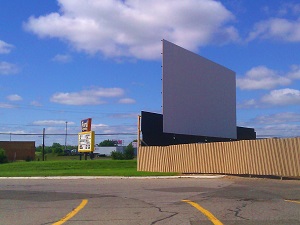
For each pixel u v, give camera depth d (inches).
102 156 3511.3
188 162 1218.6
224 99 1988.2
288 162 954.1
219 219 429.7
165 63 1512.1
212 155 1149.1
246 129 2361.0
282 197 614.9
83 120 1979.6
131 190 748.0
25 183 970.7
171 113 1534.2
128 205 545.6
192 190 735.1
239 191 706.2
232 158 1091.9
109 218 443.8
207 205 534.9
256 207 512.1
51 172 1344.7
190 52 1679.4
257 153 1026.1
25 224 417.7
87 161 1809.8
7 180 1099.9
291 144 950.4
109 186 841.5
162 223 410.3
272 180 954.1
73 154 3838.6
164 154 1304.1
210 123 1831.9
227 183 878.4
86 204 562.6
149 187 804.0
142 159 1373.0
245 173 1050.7
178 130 1571.1
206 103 1800.0
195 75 1712.6
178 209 502.3
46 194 704.4
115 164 1786.4
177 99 1576.0
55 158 3053.6
